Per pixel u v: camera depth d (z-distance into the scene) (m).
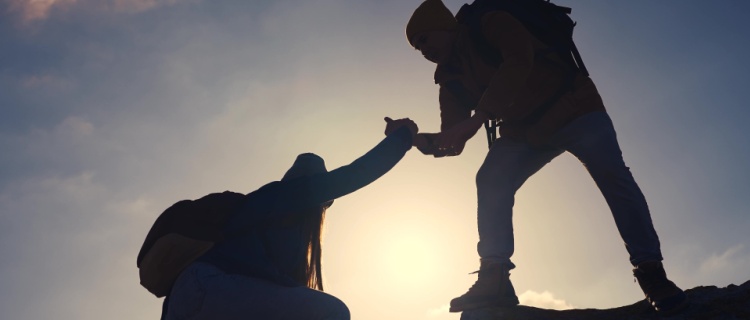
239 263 3.14
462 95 4.77
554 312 4.28
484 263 4.34
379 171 3.45
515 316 4.20
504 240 4.34
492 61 4.37
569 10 4.50
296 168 3.69
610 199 4.18
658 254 4.08
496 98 4.12
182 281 3.13
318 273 3.51
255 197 3.29
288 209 3.28
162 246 3.17
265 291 3.06
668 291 4.00
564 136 4.31
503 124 4.56
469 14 4.50
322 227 3.52
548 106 4.32
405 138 3.61
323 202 3.34
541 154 4.55
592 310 4.30
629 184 4.13
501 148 4.50
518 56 4.14
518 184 4.64
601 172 4.18
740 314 3.80
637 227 4.09
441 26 4.57
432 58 4.68
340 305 3.15
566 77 4.33
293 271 3.34
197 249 3.19
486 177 4.45
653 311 4.08
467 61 4.50
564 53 4.37
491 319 4.22
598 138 4.20
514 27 4.22
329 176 3.33
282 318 3.05
